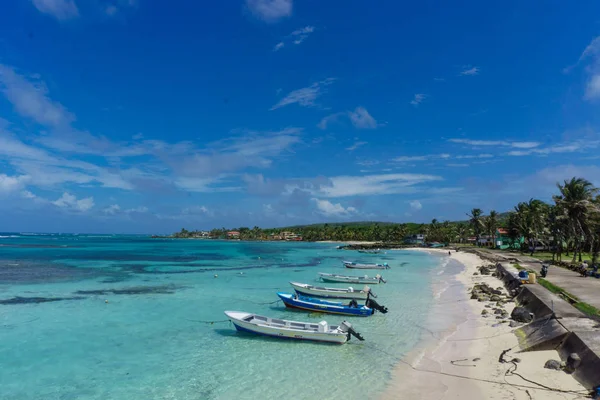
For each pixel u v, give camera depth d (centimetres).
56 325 2552
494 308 2830
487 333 2189
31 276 4866
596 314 2053
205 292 3850
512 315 2477
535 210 8212
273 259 8531
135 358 1962
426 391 1505
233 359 1942
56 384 1652
